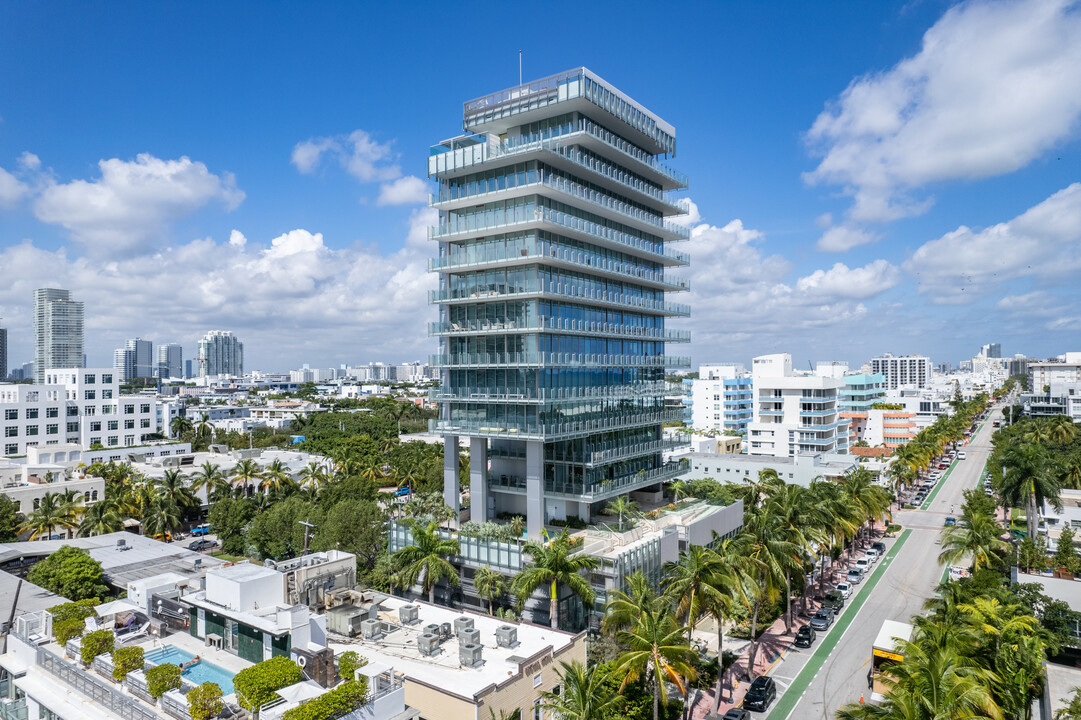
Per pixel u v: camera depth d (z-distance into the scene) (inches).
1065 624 2218.3
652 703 1851.6
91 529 3363.7
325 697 1076.5
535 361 2721.5
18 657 1416.1
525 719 1598.2
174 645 1406.3
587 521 2901.1
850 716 1275.8
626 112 3073.3
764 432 6018.7
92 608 1531.7
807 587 3122.5
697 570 1846.7
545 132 2952.8
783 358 6589.6
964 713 1198.9
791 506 2508.6
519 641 1804.9
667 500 3597.4
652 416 3430.1
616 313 3245.6
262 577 1444.4
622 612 1752.0
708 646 2456.9
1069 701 1835.6
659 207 3508.9
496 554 2539.4
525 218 2728.8
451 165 2915.8
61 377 6195.9
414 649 1716.3
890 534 4293.8
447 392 2967.5
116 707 1167.6
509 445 2994.6
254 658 1336.1
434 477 4670.3
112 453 5364.2
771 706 1999.3
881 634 2196.1
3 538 3270.2
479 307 2901.1
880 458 6048.2
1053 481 3454.7
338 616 1795.0
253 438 7800.2
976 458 7416.3
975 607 1781.5
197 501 4153.5
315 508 3516.2
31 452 4879.4
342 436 7071.9
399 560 2437.3
